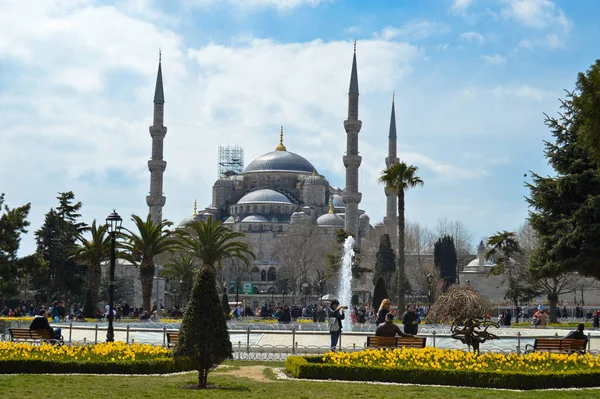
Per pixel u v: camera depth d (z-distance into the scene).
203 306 25.12
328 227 192.38
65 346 32.16
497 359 29.69
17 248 68.44
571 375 26.69
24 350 31.11
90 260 75.44
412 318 36.31
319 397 23.25
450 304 31.33
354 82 143.50
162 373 29.05
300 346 39.88
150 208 144.88
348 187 142.75
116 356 30.23
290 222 199.38
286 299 156.62
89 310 74.75
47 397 22.19
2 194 68.31
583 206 53.22
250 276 192.00
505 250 88.88
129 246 75.69
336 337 36.94
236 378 27.81
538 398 23.56
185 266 109.94
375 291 72.75
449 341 43.25
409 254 143.38
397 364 28.55
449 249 129.62
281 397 23.11
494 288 135.25
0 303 98.31
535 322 63.16
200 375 25.30
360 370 27.84
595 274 55.47
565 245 54.41
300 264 166.50
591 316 88.06
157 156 145.88
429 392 24.67
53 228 110.62
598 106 32.25
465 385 26.70
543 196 55.91
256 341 44.31
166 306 149.00
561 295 124.62
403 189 69.56
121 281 134.00
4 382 25.05
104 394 23.02
